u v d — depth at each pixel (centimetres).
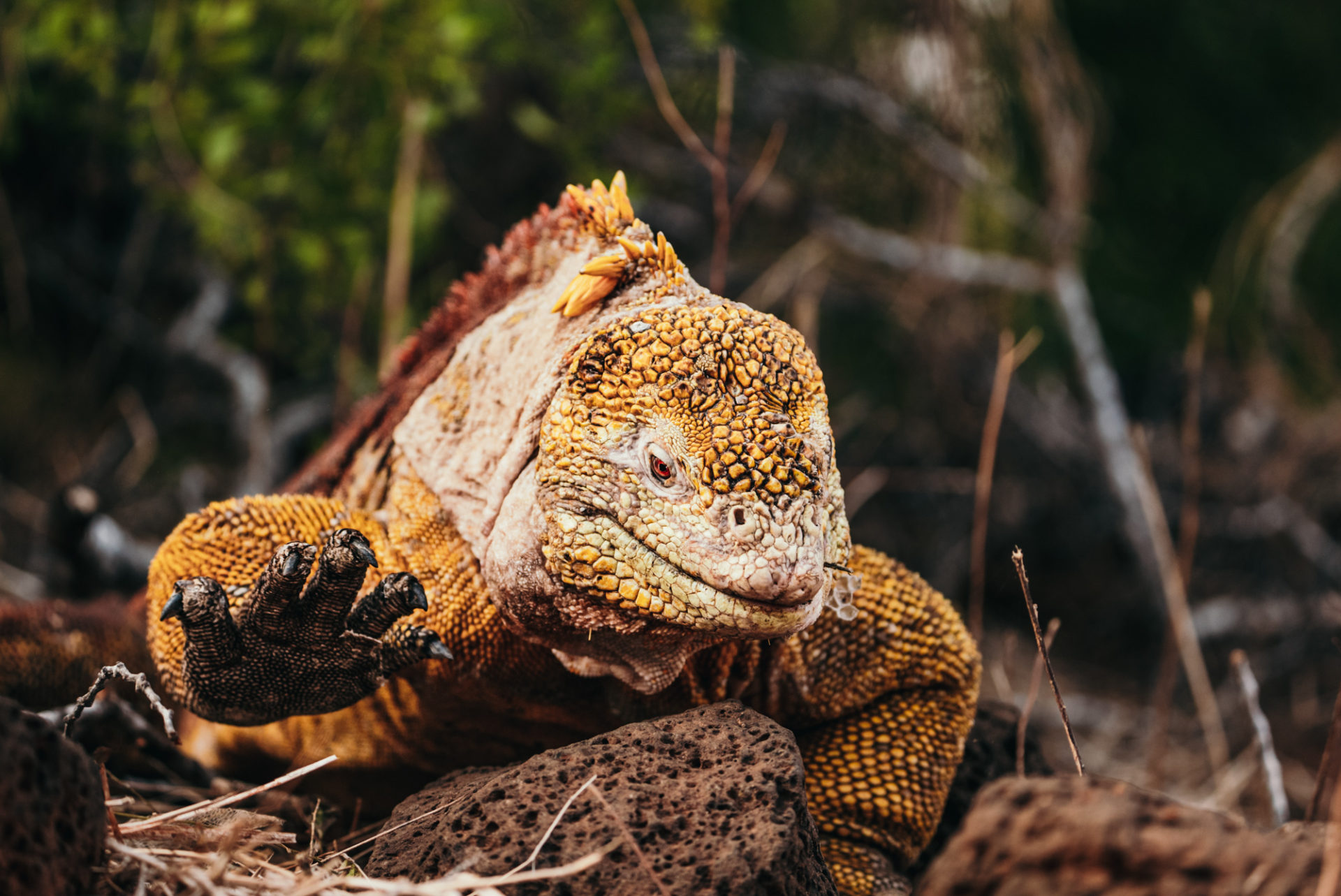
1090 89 940
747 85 903
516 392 292
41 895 197
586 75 782
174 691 307
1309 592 966
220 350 848
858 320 1004
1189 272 1095
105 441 901
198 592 260
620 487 253
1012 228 926
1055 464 994
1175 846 190
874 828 321
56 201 913
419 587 254
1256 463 1012
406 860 250
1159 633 908
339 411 695
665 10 908
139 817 284
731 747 256
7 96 772
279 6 713
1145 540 859
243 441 806
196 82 732
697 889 228
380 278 814
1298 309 1048
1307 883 187
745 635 249
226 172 742
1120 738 805
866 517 980
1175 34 1089
